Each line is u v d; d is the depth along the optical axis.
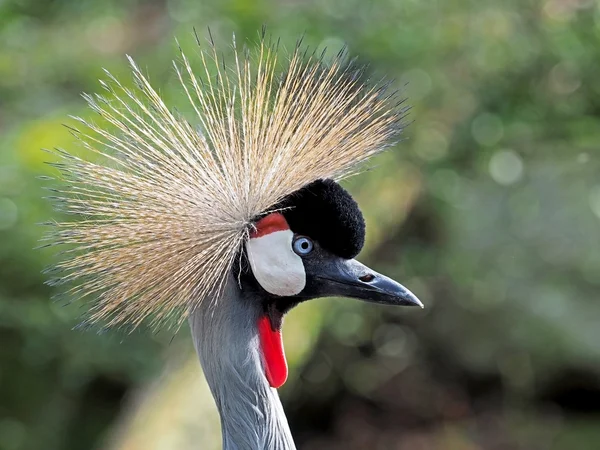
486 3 11.39
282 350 5.18
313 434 12.77
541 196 12.38
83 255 5.00
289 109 5.05
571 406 12.75
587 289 12.30
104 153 5.13
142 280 4.91
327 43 10.39
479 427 12.55
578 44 11.16
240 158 4.99
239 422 4.99
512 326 12.44
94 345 10.11
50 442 10.27
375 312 12.27
